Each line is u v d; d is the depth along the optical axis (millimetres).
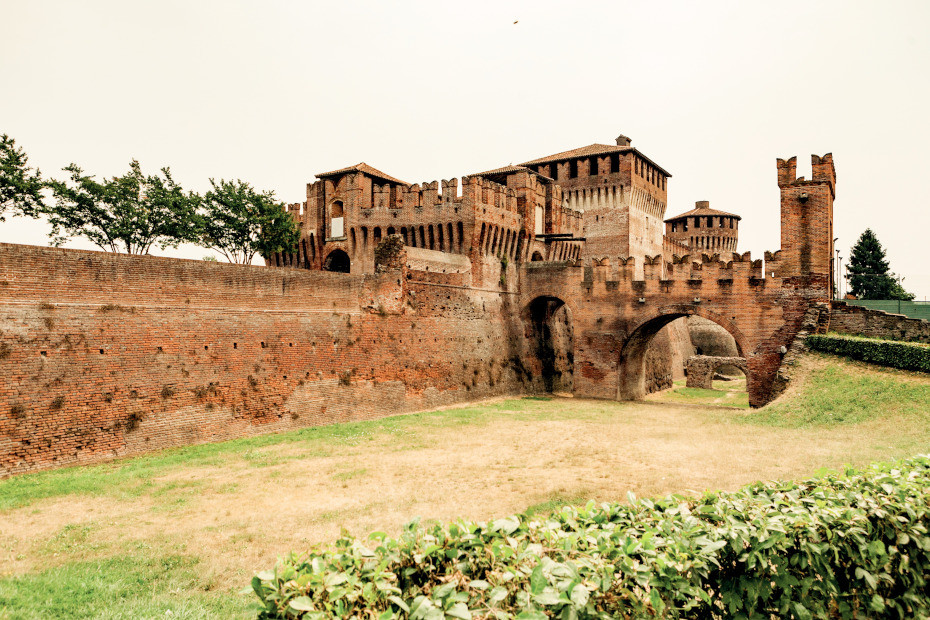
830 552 8352
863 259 92812
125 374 24422
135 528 15641
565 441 28156
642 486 19500
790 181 41438
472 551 6840
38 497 18188
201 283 27703
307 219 62438
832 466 20391
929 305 55906
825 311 39531
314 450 25875
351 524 15961
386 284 38312
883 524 8742
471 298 46906
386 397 37469
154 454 24516
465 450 26062
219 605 10891
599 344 48344
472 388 45281
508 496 18656
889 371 31688
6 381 20875
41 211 41250
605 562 6859
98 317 23766
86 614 10344
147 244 50719
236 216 56062
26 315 21672
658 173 75688
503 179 64625
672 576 6984
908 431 24656
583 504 17547
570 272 50094
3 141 38906
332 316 34344
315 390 32844
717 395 56406
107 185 46844
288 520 16344
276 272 31328
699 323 83062
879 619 8531
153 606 10680
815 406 30500
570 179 71062
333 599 5777
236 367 28906
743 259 42469
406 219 53812
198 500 18281
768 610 8172
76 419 22672
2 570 12641
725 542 7562
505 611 6148
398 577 6527
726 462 22234
